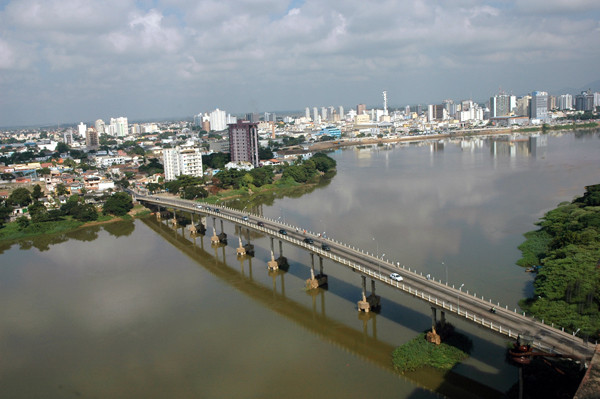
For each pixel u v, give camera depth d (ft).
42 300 481.87
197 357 358.23
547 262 444.14
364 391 306.35
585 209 627.05
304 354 355.36
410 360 334.24
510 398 286.46
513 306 398.62
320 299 451.12
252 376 329.11
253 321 413.39
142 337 393.70
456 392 297.74
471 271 484.33
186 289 495.41
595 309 347.77
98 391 321.93
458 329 372.79
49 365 357.20
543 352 279.49
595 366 204.74
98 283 525.34
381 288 469.57
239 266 563.48
